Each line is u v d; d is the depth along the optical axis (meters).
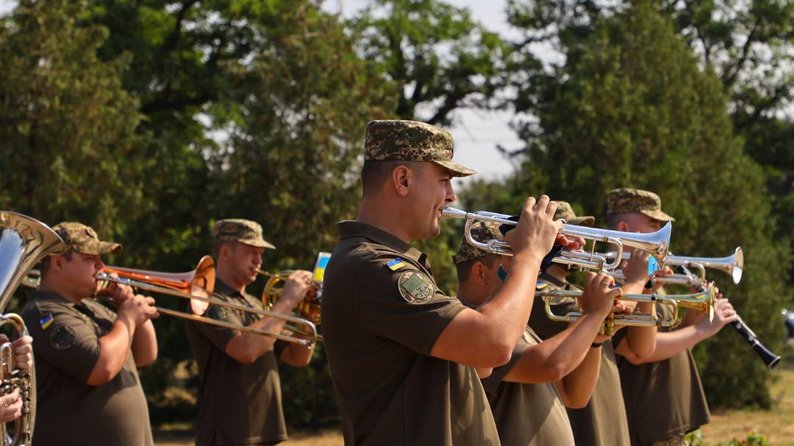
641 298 4.41
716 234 14.59
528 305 3.22
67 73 11.73
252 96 12.42
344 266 3.27
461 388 3.33
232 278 6.51
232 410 6.22
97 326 5.27
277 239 12.12
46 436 4.95
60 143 11.65
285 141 12.08
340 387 3.37
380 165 3.35
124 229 12.56
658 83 14.29
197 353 6.39
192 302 6.08
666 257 4.58
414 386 3.26
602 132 13.59
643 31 14.57
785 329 15.05
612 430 5.19
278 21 12.83
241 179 12.27
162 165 13.38
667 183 13.65
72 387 5.02
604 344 5.31
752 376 14.52
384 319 3.18
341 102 12.37
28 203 11.59
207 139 18.75
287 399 12.27
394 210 3.34
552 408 4.27
